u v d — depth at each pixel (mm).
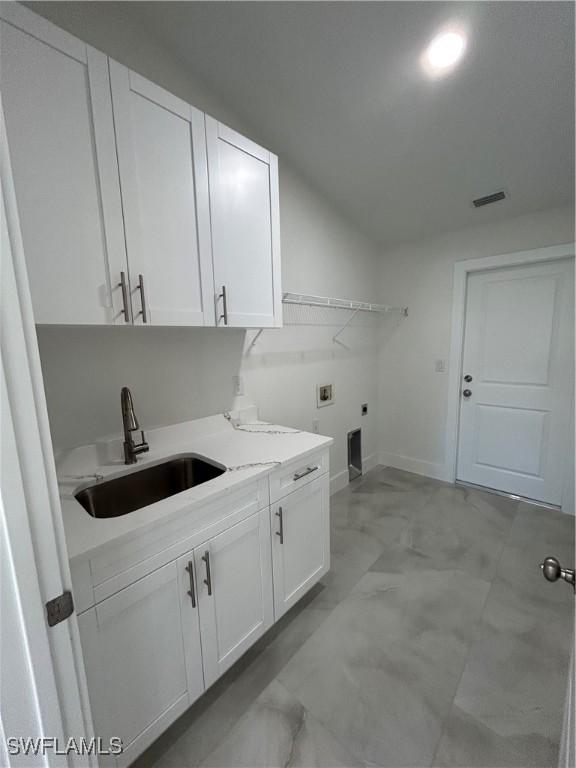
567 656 1354
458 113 1666
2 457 480
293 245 2244
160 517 968
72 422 1325
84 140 975
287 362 2297
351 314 2850
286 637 1479
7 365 482
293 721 1145
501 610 1592
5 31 830
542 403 2488
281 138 1913
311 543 1610
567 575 622
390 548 2086
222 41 1423
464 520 2373
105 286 1047
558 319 2369
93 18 1271
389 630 1501
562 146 1775
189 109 1224
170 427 1608
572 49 1323
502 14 1231
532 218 2348
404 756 1040
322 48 1411
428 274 2875
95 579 854
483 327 2697
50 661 546
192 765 1036
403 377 3150
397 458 3299
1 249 471
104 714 894
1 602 495
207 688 1155
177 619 1053
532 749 1048
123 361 1457
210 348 1796
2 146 472
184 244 1249
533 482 2592
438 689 1239
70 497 1125
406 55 1410
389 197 2391
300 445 1590
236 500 1209
